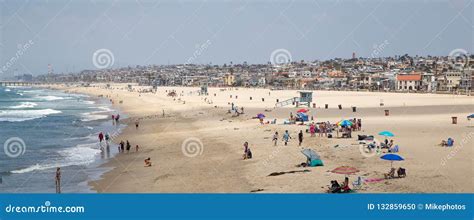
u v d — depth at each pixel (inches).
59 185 1154.7
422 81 7253.9
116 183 1226.6
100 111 4210.1
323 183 975.0
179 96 6540.4
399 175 987.9
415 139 1572.3
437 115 2632.9
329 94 5974.4
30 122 3184.1
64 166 1512.1
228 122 2588.6
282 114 2928.2
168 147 1804.9
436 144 1448.1
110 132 2474.2
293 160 1296.8
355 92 6742.1
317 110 3144.7
